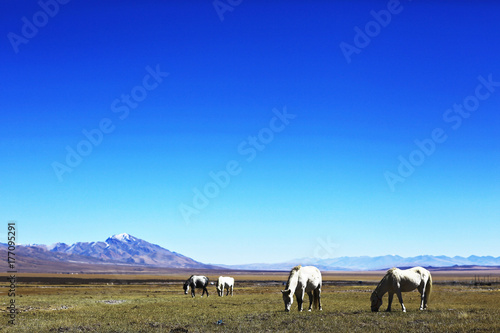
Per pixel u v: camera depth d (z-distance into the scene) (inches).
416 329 858.1
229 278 2303.2
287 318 1077.1
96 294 2532.0
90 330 951.6
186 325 1000.9
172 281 6181.1
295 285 1245.7
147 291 2997.0
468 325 885.2
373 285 4254.4
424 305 1227.2
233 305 1569.9
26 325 1027.9
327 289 3218.5
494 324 884.6
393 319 1013.2
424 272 1229.7
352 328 903.1
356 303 1606.8
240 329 919.7
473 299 1733.5
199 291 2972.4
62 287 3563.0
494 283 4210.1
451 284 4033.0
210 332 896.9
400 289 1181.1
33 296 2137.1
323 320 1024.9
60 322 1058.1
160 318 1141.1
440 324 914.7
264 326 960.9
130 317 1168.8
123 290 3129.9
